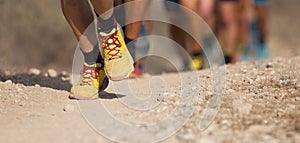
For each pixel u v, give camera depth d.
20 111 6.98
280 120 6.25
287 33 23.77
